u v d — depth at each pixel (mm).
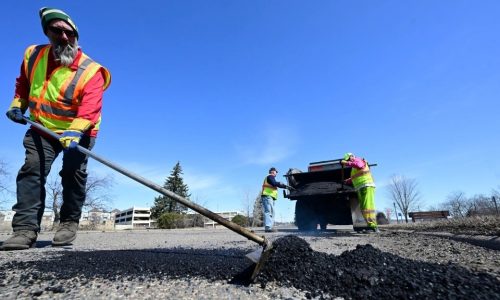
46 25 3943
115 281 2180
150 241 5613
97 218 29094
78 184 4359
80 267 2592
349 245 4570
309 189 9594
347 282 2012
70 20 4031
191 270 2484
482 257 3240
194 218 20672
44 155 4066
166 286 2064
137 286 2057
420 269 2164
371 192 7625
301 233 8273
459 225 7758
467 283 1876
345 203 9305
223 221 2398
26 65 4223
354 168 7984
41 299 1769
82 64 4234
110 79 4566
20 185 3953
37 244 4656
